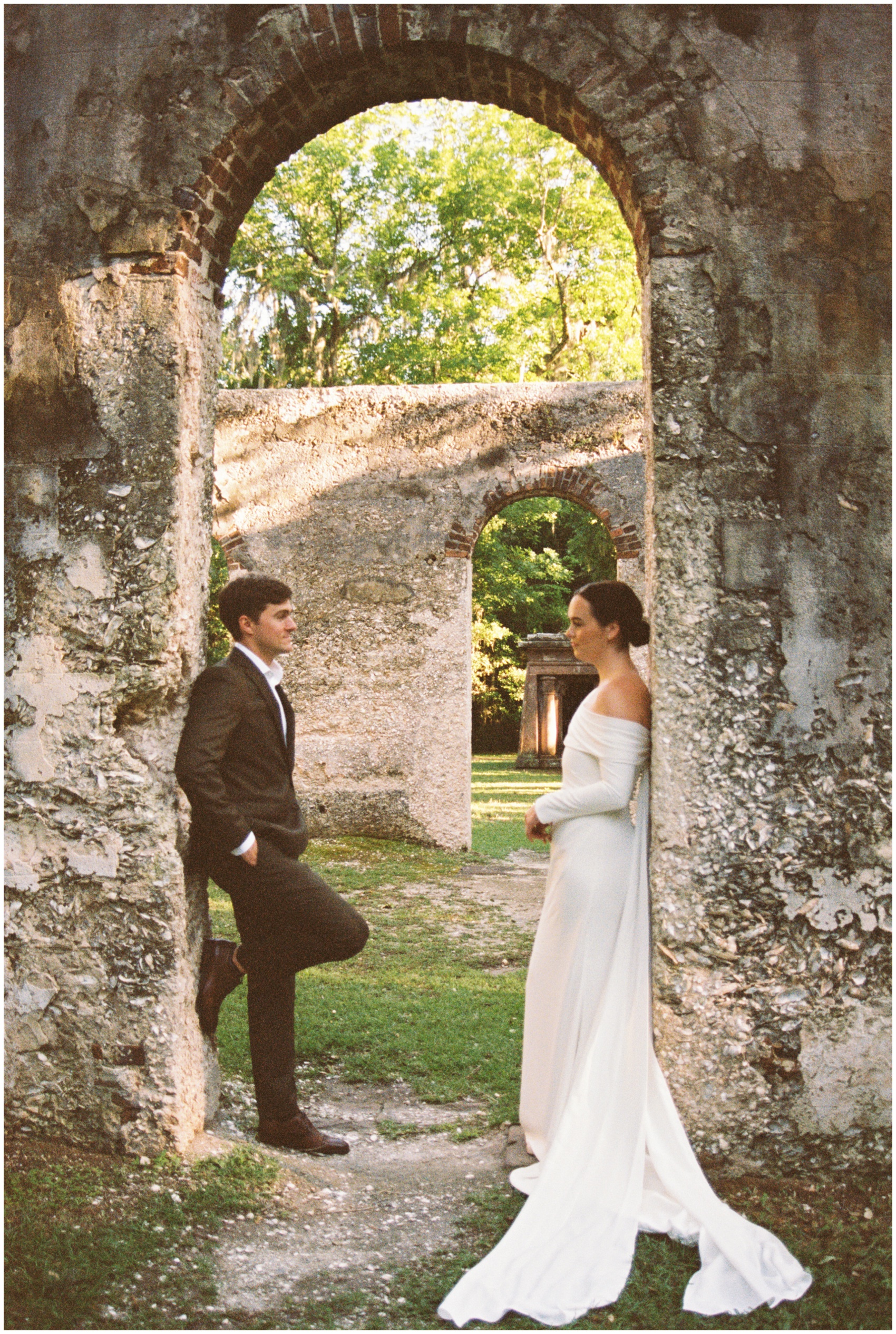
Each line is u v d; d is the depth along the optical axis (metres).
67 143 3.09
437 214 22.44
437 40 2.97
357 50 3.01
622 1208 2.54
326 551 9.37
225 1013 4.32
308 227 21.80
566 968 2.97
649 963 2.88
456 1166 3.04
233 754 3.04
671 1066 2.80
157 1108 2.87
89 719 2.98
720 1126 2.79
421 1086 3.72
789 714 2.87
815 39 2.94
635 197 2.97
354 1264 2.47
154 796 2.93
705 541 2.89
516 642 27.19
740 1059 2.80
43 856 2.98
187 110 3.04
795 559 2.88
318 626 9.35
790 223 2.92
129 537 2.98
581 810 3.00
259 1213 2.67
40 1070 2.95
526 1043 3.09
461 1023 4.32
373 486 9.34
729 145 2.92
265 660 3.18
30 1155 2.86
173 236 3.02
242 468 9.44
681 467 2.90
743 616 2.88
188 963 2.98
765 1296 2.27
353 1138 3.30
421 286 21.66
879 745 2.86
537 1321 2.24
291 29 3.02
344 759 9.27
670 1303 2.29
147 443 2.99
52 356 3.07
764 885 2.84
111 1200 2.65
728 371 2.91
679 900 2.84
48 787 2.99
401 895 7.11
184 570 3.01
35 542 3.05
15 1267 2.33
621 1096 2.77
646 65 2.93
